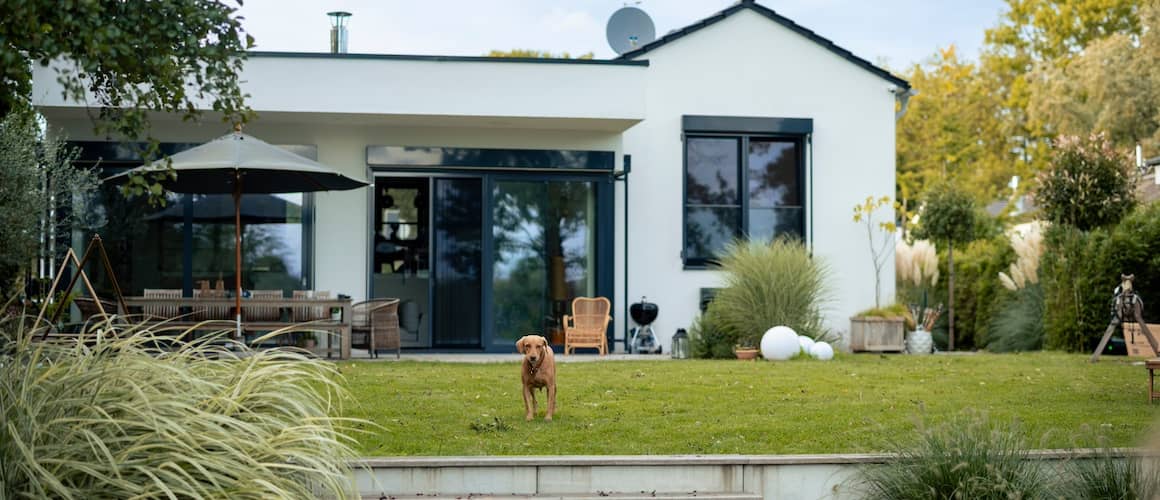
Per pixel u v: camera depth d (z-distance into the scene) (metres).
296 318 12.66
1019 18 34.06
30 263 12.04
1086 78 29.72
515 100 13.40
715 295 14.05
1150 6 29.20
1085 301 14.30
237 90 5.77
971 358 12.57
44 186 12.11
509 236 14.11
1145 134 28.81
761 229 15.23
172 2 5.14
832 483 5.65
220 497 4.01
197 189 11.69
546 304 14.16
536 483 5.54
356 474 5.44
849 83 15.30
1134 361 12.10
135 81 5.59
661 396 8.41
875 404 7.98
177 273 13.35
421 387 8.76
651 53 14.88
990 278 17.73
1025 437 5.70
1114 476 5.39
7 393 4.18
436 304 13.91
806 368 10.76
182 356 4.93
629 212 14.75
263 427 4.53
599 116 13.54
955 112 34.38
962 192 18.05
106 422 4.03
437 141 14.12
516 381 9.27
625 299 14.55
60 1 4.74
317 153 13.91
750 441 6.52
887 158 15.35
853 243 15.28
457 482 5.50
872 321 14.45
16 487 3.85
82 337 4.64
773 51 15.12
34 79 12.23
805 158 15.25
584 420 7.21
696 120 14.84
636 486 5.59
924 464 5.42
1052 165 15.85
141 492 3.88
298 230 13.61
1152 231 14.02
